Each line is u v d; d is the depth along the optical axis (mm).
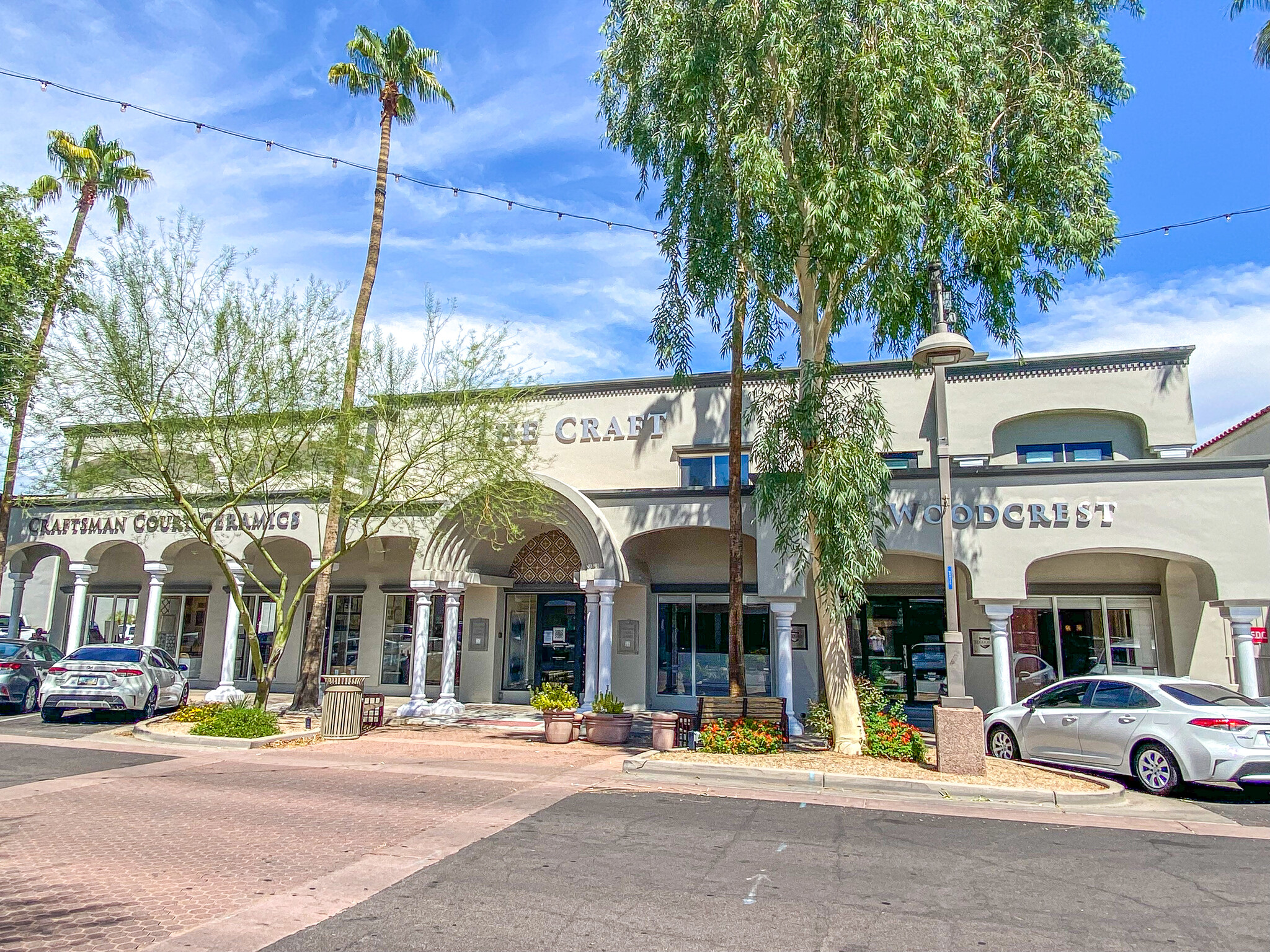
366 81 19641
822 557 11789
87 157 23062
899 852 7293
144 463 15414
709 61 11945
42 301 18422
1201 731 9953
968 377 18359
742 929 5344
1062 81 12625
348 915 5492
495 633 20547
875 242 11555
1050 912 5750
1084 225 12383
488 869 6590
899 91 11203
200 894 5887
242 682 22844
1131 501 15031
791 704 15891
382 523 16188
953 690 10812
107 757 11930
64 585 24703
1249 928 5492
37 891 5898
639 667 18969
